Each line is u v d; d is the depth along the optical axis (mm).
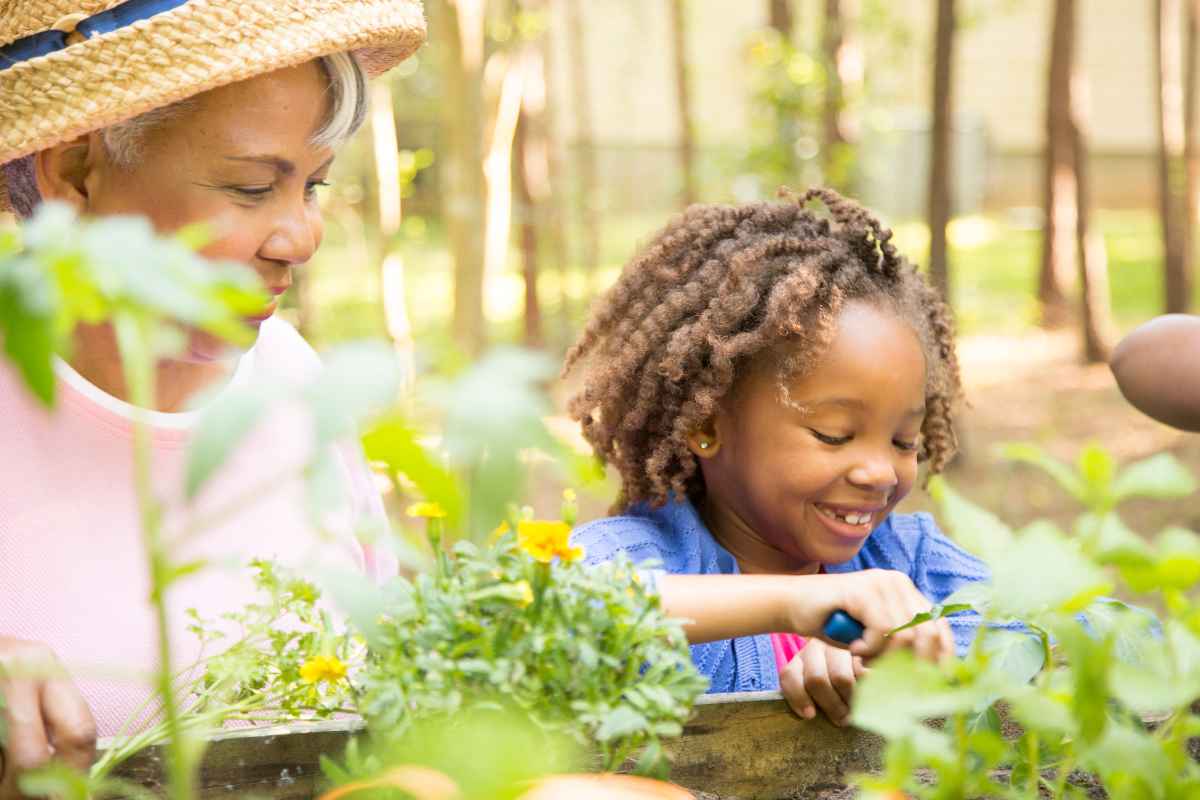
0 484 1367
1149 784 717
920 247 13766
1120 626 795
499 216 7098
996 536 744
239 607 1372
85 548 1378
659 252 1647
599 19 16094
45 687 931
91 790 861
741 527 1569
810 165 7086
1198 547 708
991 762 741
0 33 1202
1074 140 9469
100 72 1165
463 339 4395
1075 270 10531
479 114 4441
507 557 881
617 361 1594
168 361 1403
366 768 842
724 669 1488
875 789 675
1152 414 1269
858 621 1118
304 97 1252
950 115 6582
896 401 1407
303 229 1300
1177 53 9242
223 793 961
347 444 1487
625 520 1551
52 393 534
